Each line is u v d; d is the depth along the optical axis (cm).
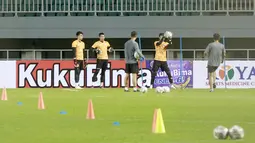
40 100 4778
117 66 7750
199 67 7800
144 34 9756
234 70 7806
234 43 9806
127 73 6869
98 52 7350
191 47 9788
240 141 2959
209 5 9644
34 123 3766
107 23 9812
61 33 9838
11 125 3662
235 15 9756
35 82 7831
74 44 7388
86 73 7781
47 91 6988
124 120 3944
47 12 9738
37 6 9731
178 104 5150
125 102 5341
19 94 6444
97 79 7762
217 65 6994
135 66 6850
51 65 7825
